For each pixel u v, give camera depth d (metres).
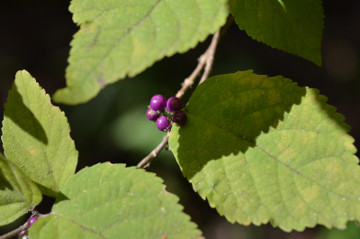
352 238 0.68
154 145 0.71
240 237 0.87
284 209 0.33
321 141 0.33
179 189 0.78
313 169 0.33
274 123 0.33
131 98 0.76
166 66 0.77
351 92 1.01
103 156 0.81
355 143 0.93
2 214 0.33
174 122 0.34
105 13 0.31
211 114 0.34
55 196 0.34
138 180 0.33
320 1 0.34
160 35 0.30
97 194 0.33
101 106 0.78
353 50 1.08
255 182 0.33
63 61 1.03
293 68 1.00
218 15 0.30
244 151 0.33
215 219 0.89
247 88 0.34
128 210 0.32
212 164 0.33
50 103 0.34
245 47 0.95
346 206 0.32
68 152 0.34
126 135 0.73
